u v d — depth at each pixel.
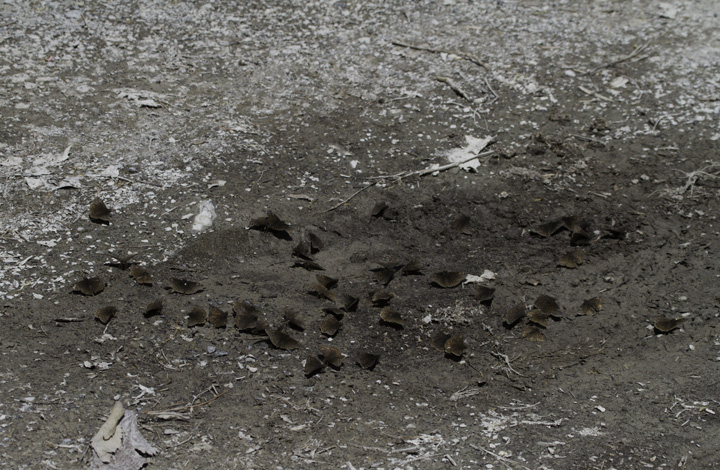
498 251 5.21
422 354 4.34
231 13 7.43
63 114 5.82
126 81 6.31
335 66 6.85
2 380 3.71
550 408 3.99
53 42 6.62
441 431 3.77
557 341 4.51
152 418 3.63
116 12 7.17
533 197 5.68
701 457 3.68
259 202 5.32
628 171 5.94
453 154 5.96
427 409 3.93
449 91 6.66
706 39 7.56
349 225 5.29
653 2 8.15
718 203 5.68
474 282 4.92
